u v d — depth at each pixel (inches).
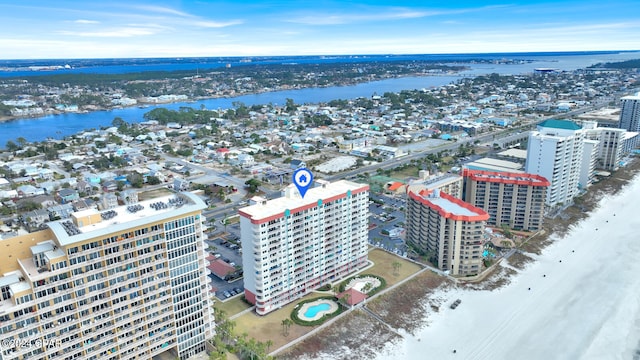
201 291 7258.9
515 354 7529.5
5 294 5713.6
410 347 7716.5
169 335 7081.7
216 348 7455.7
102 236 5989.2
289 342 7652.6
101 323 6259.8
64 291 5846.5
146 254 6466.5
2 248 5880.9
